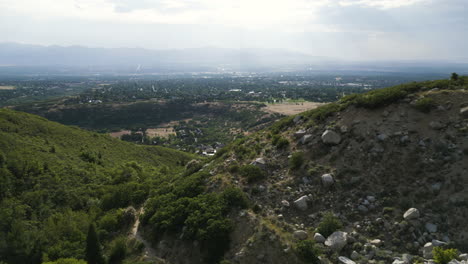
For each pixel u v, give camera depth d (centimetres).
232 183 2492
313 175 2273
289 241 1775
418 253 1544
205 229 2036
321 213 1986
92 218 3167
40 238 2675
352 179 2108
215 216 2097
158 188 3584
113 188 3981
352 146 2345
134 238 2539
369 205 1914
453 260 1341
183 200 2509
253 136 3588
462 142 1938
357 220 1862
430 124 2172
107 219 2961
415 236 1631
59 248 2533
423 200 1789
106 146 7000
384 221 1772
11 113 5894
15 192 3297
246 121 16538
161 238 2352
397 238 1655
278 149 2805
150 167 6225
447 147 1970
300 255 1669
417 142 2109
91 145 6438
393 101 2514
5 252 2478
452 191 1738
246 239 1895
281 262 1681
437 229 1617
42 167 3962
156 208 2675
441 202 1727
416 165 1978
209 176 2827
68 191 3728
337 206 2000
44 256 2450
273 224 1938
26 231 2694
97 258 2295
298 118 3222
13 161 3738
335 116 2789
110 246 2519
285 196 2191
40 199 3325
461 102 2198
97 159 5481
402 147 2123
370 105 2570
